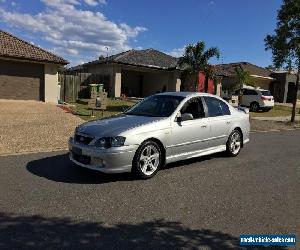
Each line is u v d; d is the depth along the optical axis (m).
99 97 17.23
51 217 4.61
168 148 6.97
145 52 34.56
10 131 10.91
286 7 19.86
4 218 4.51
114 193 5.66
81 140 6.45
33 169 6.86
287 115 27.02
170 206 5.23
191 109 7.78
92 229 4.32
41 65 23.45
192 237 4.27
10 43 23.22
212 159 8.64
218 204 5.44
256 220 4.89
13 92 22.73
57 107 20.02
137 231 4.34
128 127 6.45
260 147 11.05
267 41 21.03
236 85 35.84
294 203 5.68
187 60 27.25
